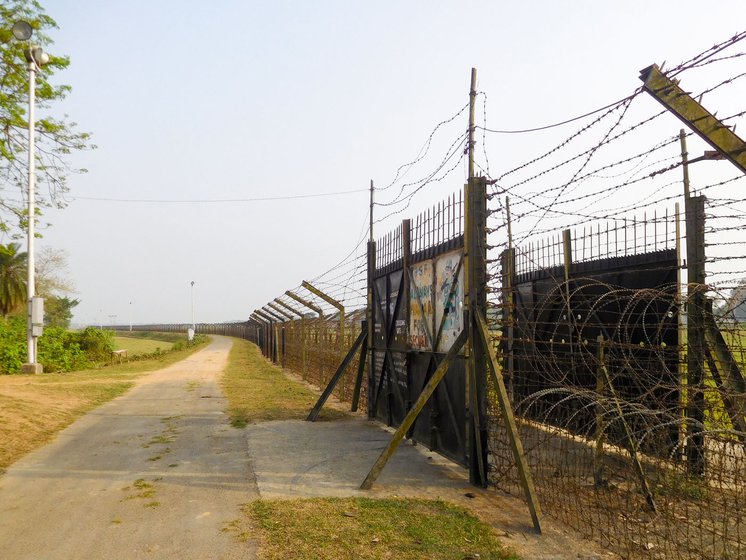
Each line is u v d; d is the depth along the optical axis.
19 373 20.31
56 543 4.62
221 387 16.55
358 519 5.05
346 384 13.44
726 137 4.12
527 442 6.05
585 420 6.06
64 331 29.66
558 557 4.27
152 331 131.88
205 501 5.65
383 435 9.09
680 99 4.25
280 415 11.10
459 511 5.29
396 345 9.52
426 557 4.24
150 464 7.23
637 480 5.15
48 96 16.05
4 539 4.73
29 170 16.50
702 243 6.29
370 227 11.23
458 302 7.01
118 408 12.27
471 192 6.42
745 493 4.05
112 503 5.65
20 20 14.38
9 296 36.81
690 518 4.39
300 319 20.95
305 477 6.55
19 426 9.49
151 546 4.52
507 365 7.31
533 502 4.92
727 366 5.58
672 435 5.38
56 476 6.71
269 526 4.87
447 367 6.50
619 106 4.61
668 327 6.30
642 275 7.56
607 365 6.19
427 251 8.15
